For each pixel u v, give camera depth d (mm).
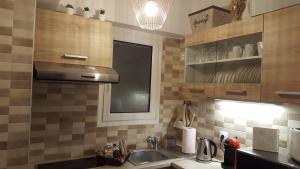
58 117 2023
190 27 2393
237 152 1579
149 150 2410
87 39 1856
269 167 1441
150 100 2557
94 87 2186
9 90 1272
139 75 2510
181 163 2004
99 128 2225
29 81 1323
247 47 1703
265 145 1573
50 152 1998
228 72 1862
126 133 2385
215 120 2277
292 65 1331
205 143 2074
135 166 1916
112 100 2344
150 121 2541
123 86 2410
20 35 1296
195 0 2586
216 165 1958
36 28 1669
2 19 1251
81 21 1835
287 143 1660
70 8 1831
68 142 2072
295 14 1331
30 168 1910
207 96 1937
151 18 1418
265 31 1498
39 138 1952
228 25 1770
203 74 2086
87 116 2156
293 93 1290
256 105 1898
